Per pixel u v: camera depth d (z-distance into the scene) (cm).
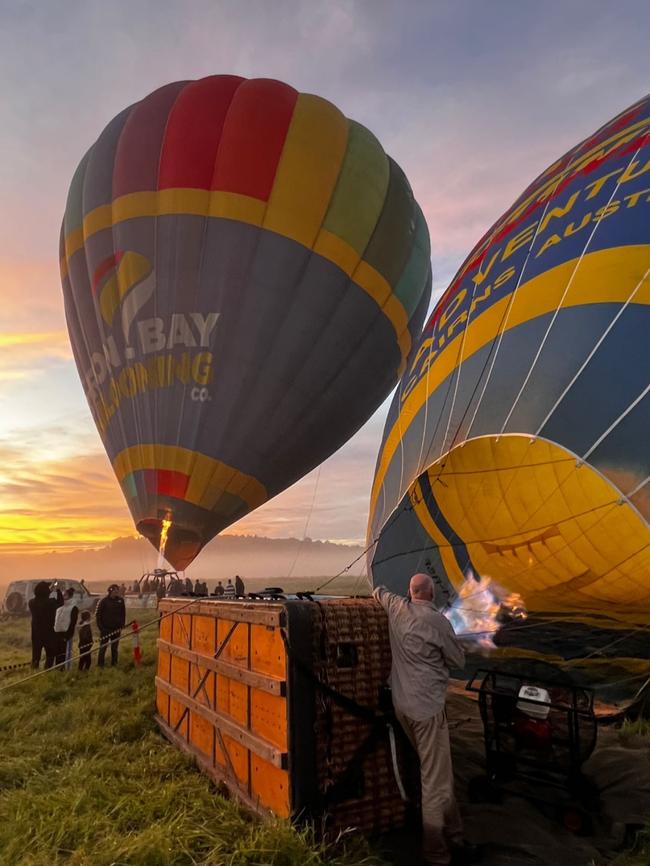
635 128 703
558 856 360
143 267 1408
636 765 498
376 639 401
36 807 397
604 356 543
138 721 636
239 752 426
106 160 1524
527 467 814
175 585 2331
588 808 409
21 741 584
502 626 837
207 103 1497
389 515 745
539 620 838
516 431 576
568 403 547
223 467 1385
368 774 379
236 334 1383
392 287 1581
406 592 848
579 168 737
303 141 1484
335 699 372
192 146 1439
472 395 649
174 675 609
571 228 660
